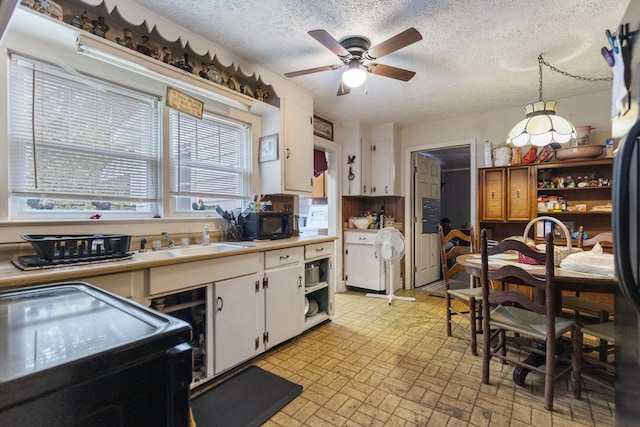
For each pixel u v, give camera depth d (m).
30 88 1.64
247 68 2.50
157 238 2.14
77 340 0.53
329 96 3.22
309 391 1.81
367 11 1.86
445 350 2.34
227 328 1.94
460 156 6.12
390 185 4.18
